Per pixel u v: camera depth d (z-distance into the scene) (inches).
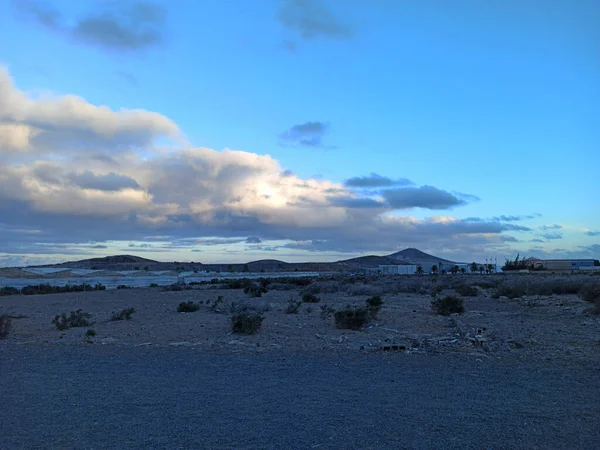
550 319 927.7
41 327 872.3
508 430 294.7
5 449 262.8
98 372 475.8
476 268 5718.5
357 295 1787.6
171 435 286.0
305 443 272.1
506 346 611.2
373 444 270.4
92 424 307.6
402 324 864.9
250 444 270.8
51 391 397.4
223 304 1314.0
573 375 459.2
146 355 575.5
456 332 743.7
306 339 692.7
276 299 1581.0
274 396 378.9
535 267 5083.7
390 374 464.4
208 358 553.3
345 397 375.9
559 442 273.9
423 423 308.3
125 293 2107.5
